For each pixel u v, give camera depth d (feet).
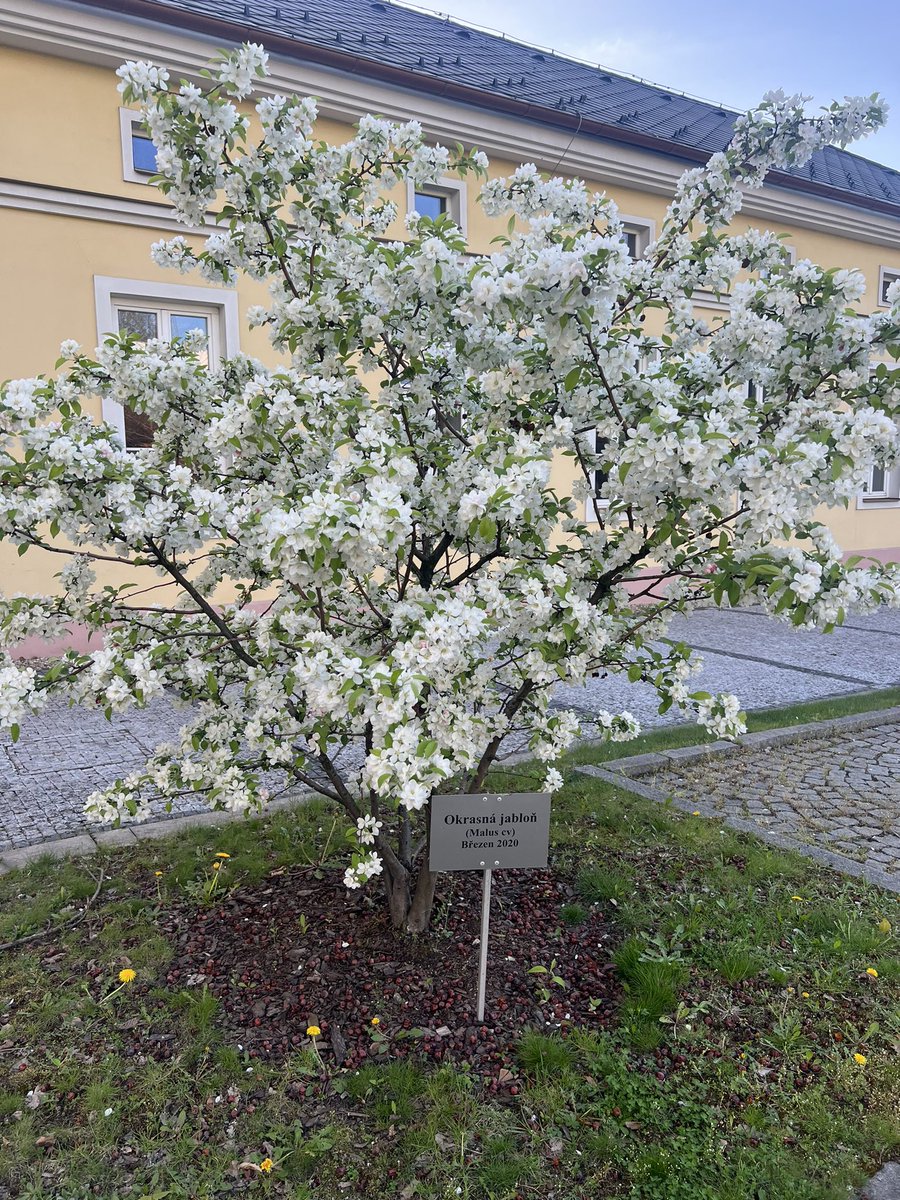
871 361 7.94
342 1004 7.98
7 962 8.75
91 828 12.09
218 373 9.29
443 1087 6.98
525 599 6.87
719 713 7.57
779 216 38.86
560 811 12.71
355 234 8.90
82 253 23.07
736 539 6.65
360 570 6.28
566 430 7.39
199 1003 7.93
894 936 9.47
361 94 26.27
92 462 7.02
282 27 26.50
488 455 7.32
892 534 45.83
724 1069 7.29
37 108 22.15
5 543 21.91
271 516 6.10
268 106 8.46
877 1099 7.04
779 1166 6.32
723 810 13.52
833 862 11.32
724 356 7.92
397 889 9.00
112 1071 7.19
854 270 7.32
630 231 34.55
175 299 24.63
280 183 8.80
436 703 7.00
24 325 22.43
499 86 31.35
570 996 8.23
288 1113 6.78
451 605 6.13
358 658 6.01
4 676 6.90
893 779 15.06
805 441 6.70
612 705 19.62
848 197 39.58
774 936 9.39
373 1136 6.58
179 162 8.39
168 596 23.24
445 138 28.66
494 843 7.49
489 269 7.06
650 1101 6.91
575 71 43.62
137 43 22.57
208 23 22.84
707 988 8.42
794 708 19.39
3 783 14.08
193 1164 6.32
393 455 6.67
